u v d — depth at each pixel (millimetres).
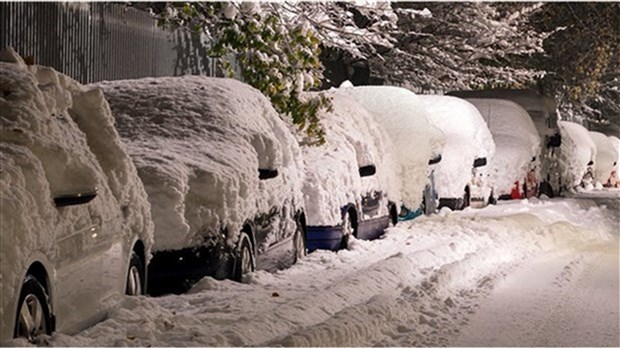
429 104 27672
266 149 14469
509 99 35000
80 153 9469
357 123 19609
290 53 19797
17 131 8734
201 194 12914
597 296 14805
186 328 10133
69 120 9922
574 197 37781
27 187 8344
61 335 8570
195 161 13211
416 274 15484
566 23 50000
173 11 21266
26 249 8039
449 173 26406
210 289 12773
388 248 18547
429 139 22688
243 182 13477
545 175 35062
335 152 18172
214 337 9594
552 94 53000
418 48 36625
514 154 31328
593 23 50719
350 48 26406
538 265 18203
